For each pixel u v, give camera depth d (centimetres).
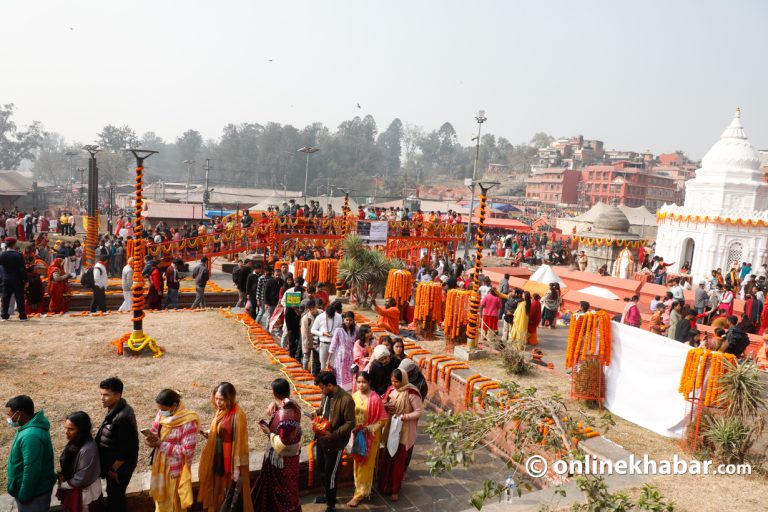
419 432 1023
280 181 15138
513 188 14338
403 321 1670
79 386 949
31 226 3181
